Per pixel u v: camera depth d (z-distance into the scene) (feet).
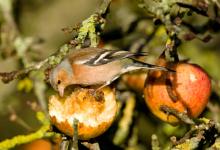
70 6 51.67
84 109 29.73
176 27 31.45
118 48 43.80
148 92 32.04
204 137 30.53
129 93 42.93
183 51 47.80
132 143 43.04
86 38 31.71
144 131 44.80
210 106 41.47
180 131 42.32
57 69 31.58
